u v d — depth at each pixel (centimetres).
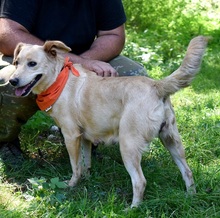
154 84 278
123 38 353
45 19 328
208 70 559
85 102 293
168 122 282
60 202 279
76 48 339
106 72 318
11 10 323
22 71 288
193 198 284
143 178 279
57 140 379
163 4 714
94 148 348
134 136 276
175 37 661
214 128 386
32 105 324
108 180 314
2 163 328
